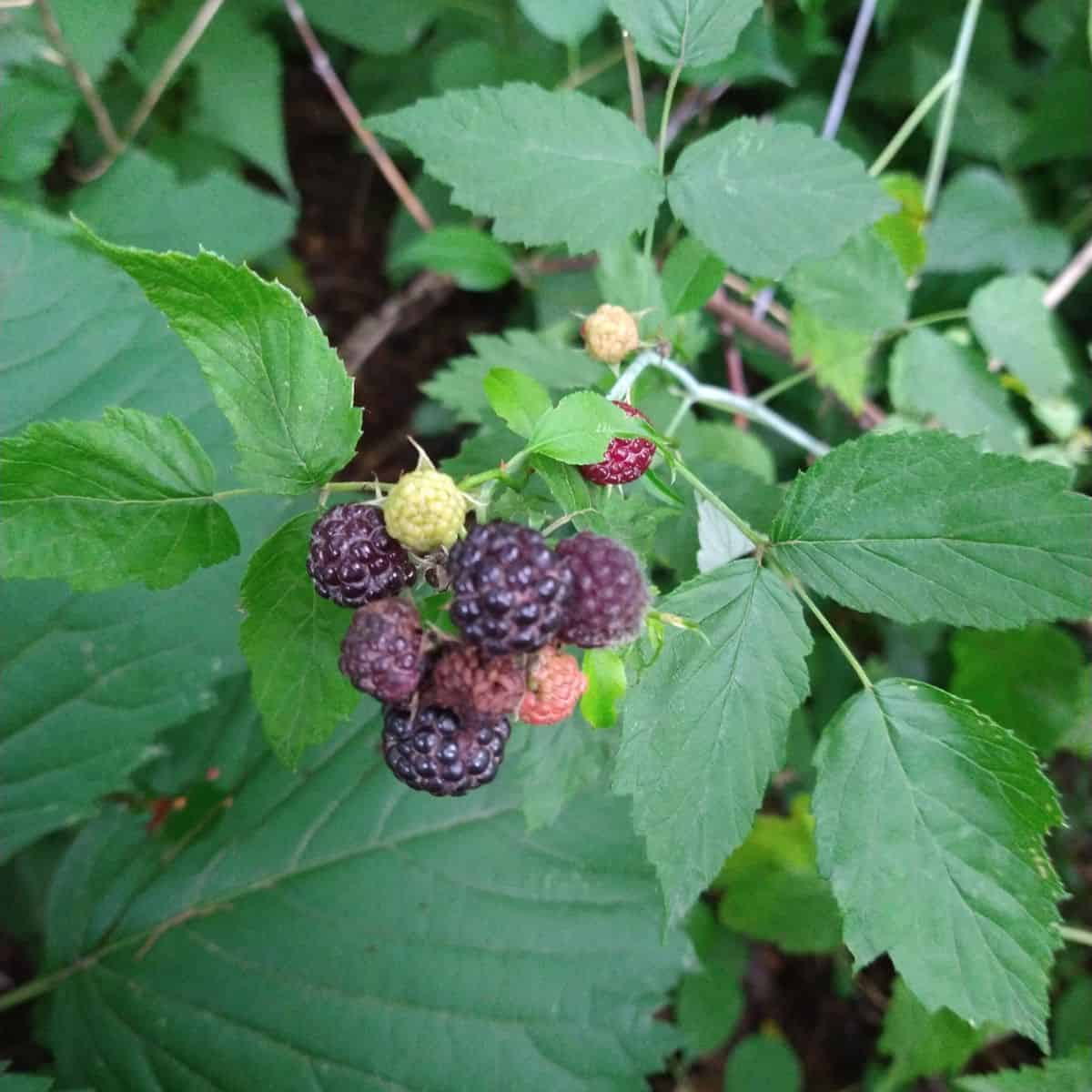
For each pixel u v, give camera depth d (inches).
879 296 8.2
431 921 7.7
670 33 6.1
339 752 8.3
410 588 4.5
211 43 9.3
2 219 7.5
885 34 10.6
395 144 11.3
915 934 5.1
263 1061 7.5
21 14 7.7
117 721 7.6
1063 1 10.4
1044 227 10.7
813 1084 11.5
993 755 5.0
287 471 4.6
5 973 8.9
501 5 10.1
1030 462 4.8
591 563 4.1
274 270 11.7
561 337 9.6
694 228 6.2
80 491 4.6
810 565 5.1
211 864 8.1
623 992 7.6
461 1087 7.4
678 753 4.9
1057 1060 7.2
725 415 10.8
